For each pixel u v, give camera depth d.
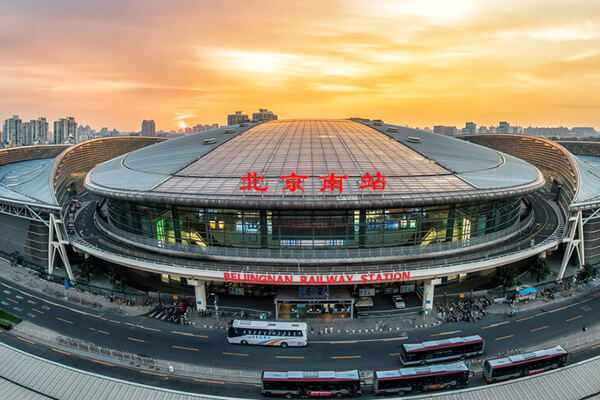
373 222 68.12
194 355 57.53
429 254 70.94
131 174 85.88
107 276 83.62
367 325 64.69
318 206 63.28
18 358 45.66
